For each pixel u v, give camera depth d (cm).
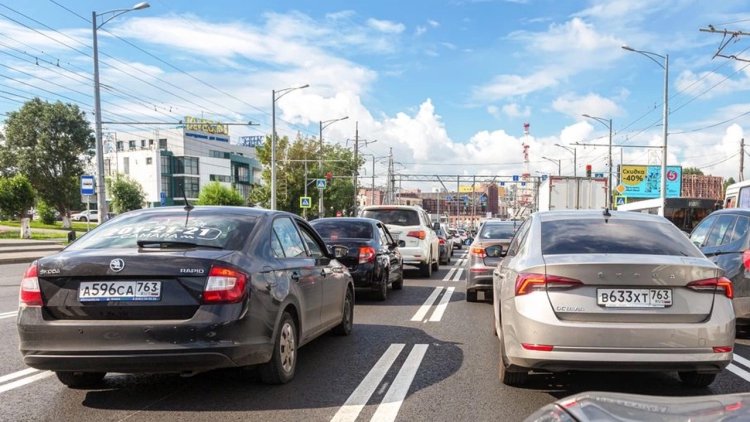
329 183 6200
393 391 500
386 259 1112
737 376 549
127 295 434
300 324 557
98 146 2688
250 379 533
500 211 13912
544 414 226
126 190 7131
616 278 435
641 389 503
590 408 215
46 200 6256
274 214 579
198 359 428
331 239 1064
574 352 430
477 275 1054
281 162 6012
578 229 527
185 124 3047
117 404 462
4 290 1283
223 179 9706
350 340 723
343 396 485
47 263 444
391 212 1590
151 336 425
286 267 538
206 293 436
